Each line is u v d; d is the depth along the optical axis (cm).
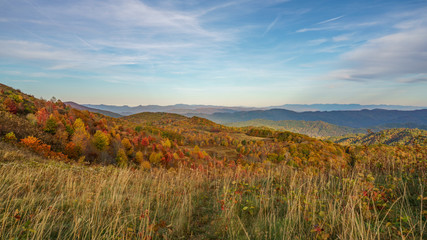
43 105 3531
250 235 327
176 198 560
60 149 2186
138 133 5828
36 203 440
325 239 273
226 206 413
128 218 403
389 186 415
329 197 411
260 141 9275
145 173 944
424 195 377
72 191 528
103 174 866
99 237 309
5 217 312
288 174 644
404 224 305
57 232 340
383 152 640
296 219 342
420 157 540
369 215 324
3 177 529
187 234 369
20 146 1452
